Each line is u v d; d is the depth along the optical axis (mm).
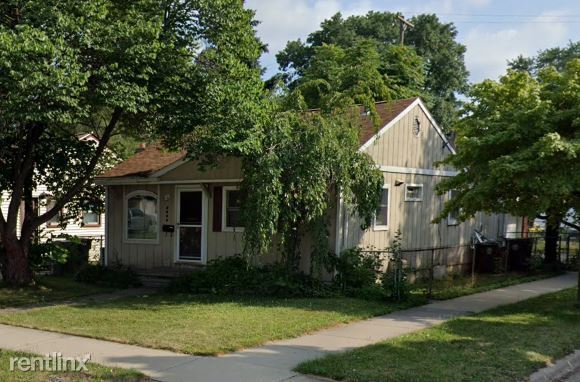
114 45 9867
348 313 9945
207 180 14352
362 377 6180
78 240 16938
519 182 9352
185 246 15453
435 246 16156
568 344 7863
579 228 11328
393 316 10023
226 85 10922
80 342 7891
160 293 12898
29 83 8492
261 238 10703
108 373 6312
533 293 12953
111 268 14992
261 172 10766
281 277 11984
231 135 10680
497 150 10320
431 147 16109
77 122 11516
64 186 14992
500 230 19484
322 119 11383
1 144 12789
